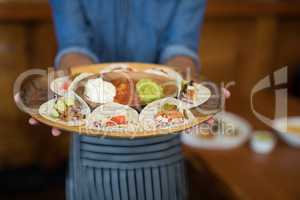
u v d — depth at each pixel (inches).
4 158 88.0
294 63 98.8
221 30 90.2
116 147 36.8
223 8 85.7
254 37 92.6
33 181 85.3
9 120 85.1
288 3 91.1
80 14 47.3
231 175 46.3
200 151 51.4
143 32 48.3
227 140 53.3
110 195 38.2
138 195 38.2
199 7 49.6
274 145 53.9
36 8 77.0
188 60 46.0
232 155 50.8
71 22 46.6
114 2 46.7
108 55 49.1
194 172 54.7
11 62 80.6
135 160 37.0
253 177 46.2
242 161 49.6
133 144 36.7
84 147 37.6
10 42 79.1
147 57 49.5
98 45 48.7
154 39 48.9
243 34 91.8
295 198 42.5
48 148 89.1
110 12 47.1
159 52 50.1
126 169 37.1
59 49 48.7
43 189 84.6
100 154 37.2
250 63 95.0
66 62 44.2
